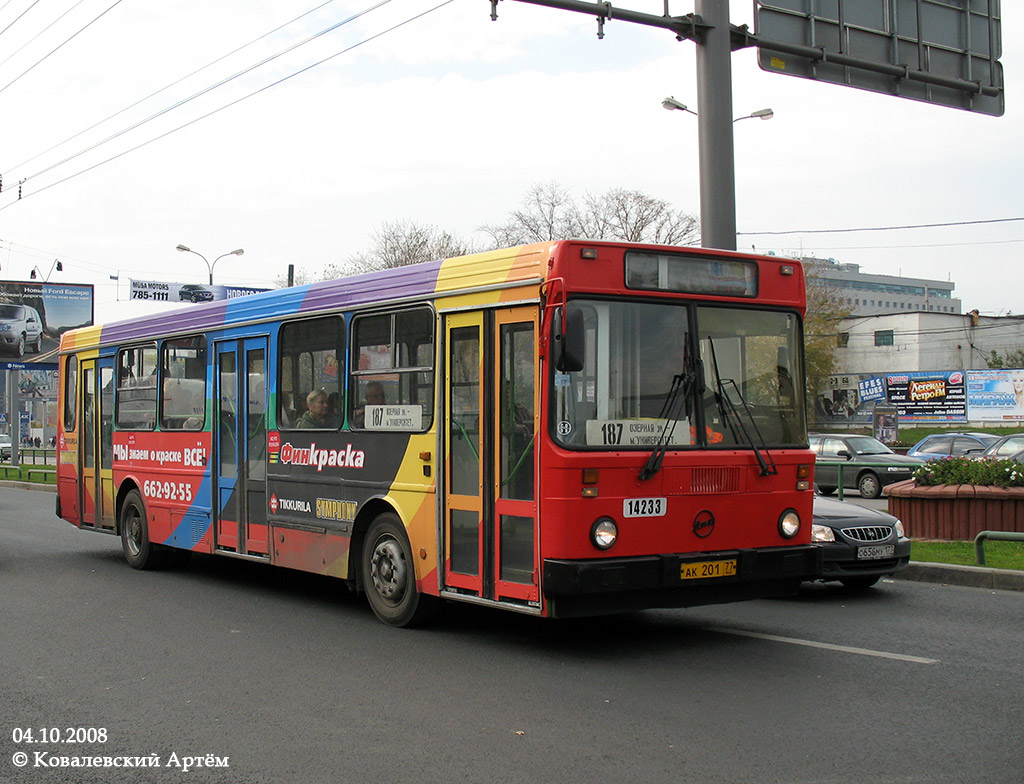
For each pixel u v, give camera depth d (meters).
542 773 5.17
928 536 14.45
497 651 8.05
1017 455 23.78
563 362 7.10
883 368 65.38
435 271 8.58
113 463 13.73
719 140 13.15
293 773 5.24
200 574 12.70
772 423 8.27
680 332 7.88
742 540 7.96
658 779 5.05
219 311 11.59
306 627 9.12
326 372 9.89
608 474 7.38
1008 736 5.73
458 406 8.24
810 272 61.00
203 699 6.69
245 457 11.04
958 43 14.38
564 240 7.41
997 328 63.75
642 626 9.07
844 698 6.55
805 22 13.41
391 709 6.39
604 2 12.12
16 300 45.88
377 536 9.19
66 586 11.68
